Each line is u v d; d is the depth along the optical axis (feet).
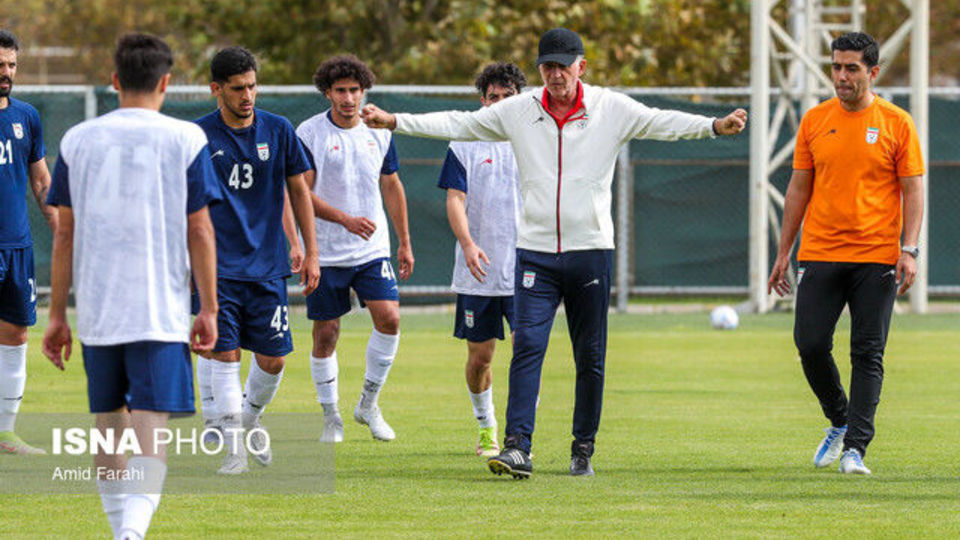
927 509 63.57
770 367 127.34
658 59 255.50
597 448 82.48
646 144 183.42
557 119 70.08
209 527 59.21
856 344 73.72
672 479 71.56
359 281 84.94
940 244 183.73
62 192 51.60
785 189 186.50
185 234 51.24
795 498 66.13
